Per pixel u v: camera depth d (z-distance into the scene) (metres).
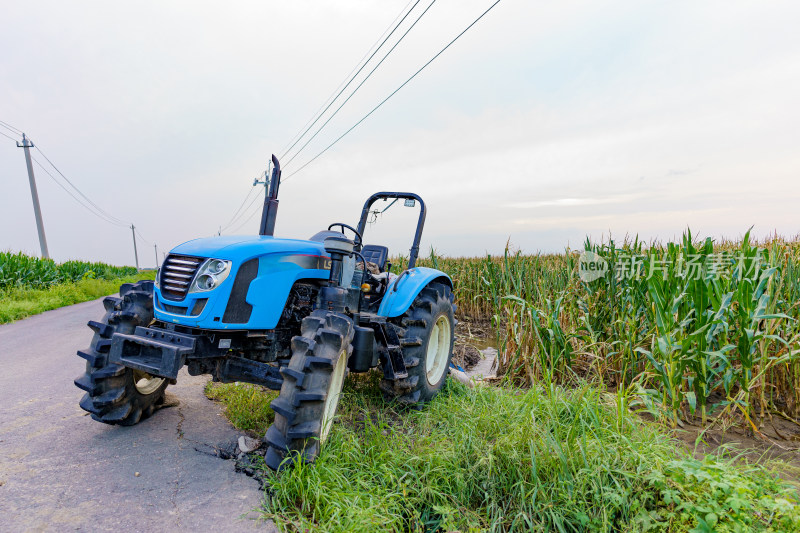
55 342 5.77
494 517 2.24
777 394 3.90
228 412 3.25
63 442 2.67
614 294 4.68
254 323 2.68
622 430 2.71
